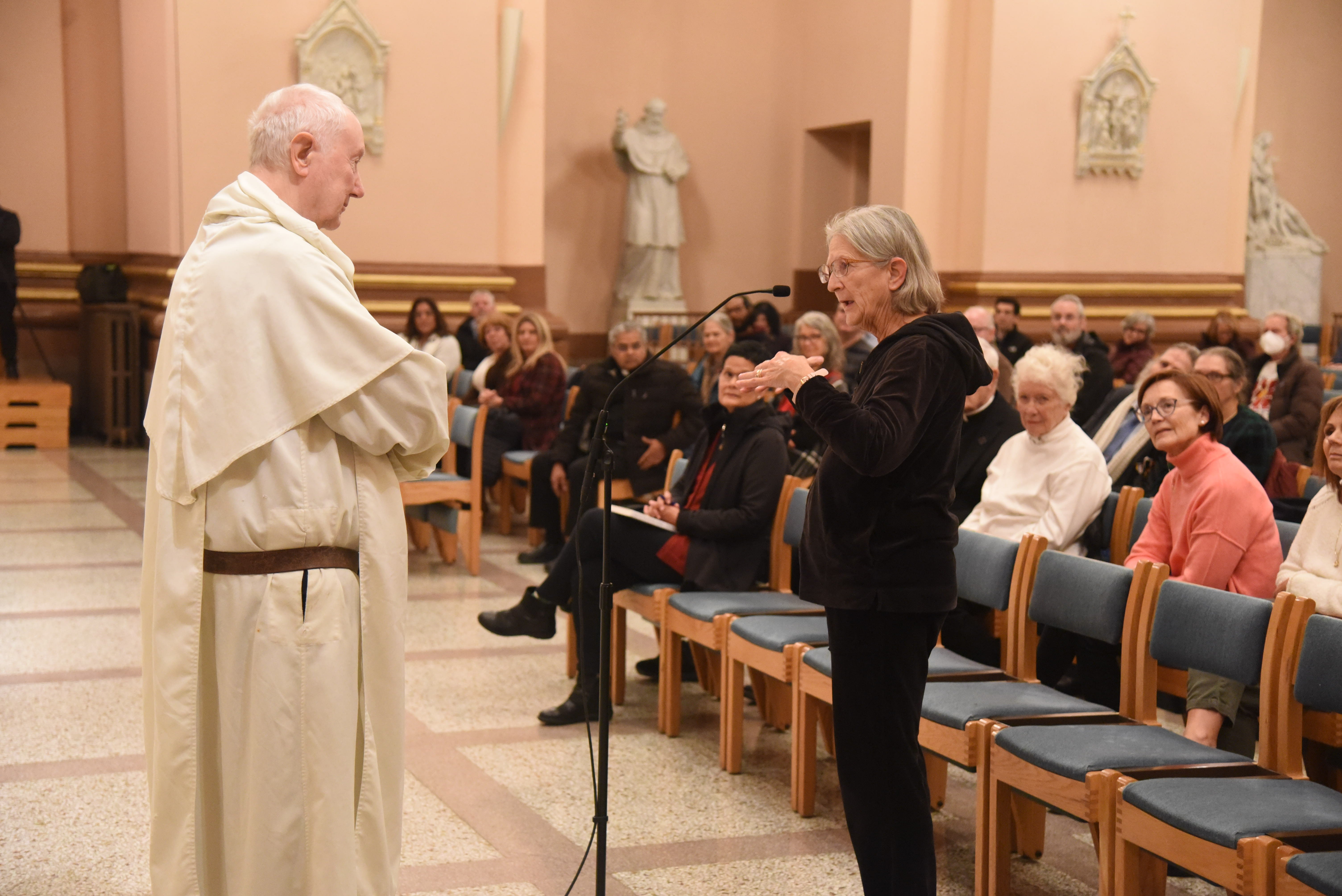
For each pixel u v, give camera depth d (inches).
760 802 135.1
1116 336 444.8
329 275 82.5
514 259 395.9
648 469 251.9
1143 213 447.8
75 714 155.6
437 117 373.1
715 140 493.4
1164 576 111.3
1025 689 118.9
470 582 237.3
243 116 355.9
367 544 84.8
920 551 87.2
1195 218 456.4
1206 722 116.6
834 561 88.0
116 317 378.9
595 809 101.1
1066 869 119.7
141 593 91.4
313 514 82.2
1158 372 132.2
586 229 478.9
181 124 350.6
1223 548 124.0
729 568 160.7
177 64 350.0
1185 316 453.4
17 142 400.5
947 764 135.3
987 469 165.6
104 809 126.9
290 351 80.4
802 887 114.0
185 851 83.2
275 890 81.7
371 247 369.1
